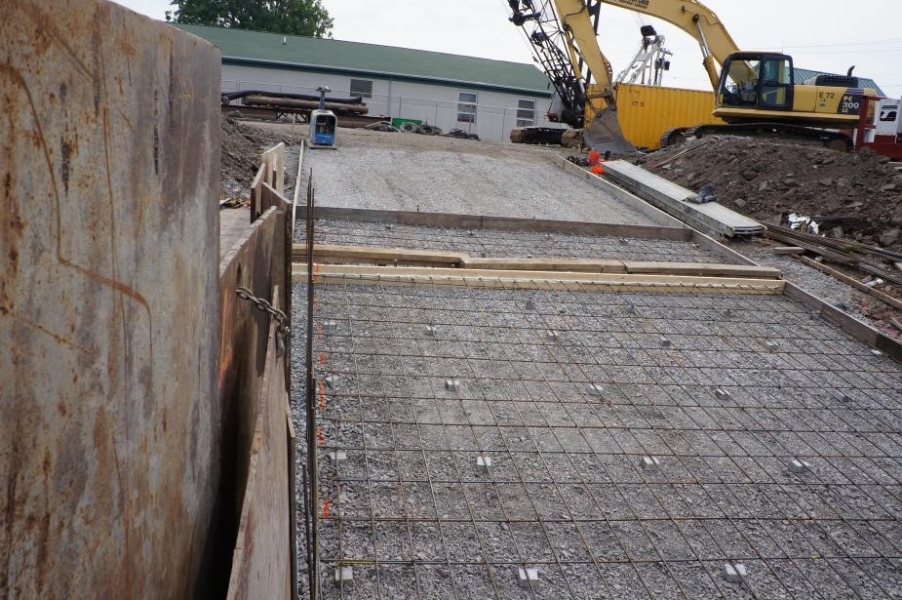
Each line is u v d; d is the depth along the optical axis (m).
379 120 24.59
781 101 17.95
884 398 6.22
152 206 1.49
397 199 11.98
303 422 4.99
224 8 45.88
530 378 6.04
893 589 4.04
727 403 5.93
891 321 8.23
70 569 1.18
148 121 1.44
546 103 35.00
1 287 0.92
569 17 20.39
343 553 3.89
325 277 7.50
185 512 1.89
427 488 4.52
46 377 1.06
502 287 7.96
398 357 6.14
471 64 36.91
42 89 1.00
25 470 1.01
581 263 8.74
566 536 4.21
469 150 17.91
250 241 3.16
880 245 11.04
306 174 13.09
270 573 2.12
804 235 11.01
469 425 5.25
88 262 1.18
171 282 1.65
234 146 13.26
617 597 3.80
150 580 1.60
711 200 12.43
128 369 1.38
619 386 6.06
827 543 4.36
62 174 1.07
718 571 4.06
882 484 4.98
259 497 1.83
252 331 3.34
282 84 32.03
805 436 5.53
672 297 8.27
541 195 13.45
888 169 12.63
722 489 4.79
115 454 1.35
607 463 4.96
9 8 0.90
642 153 20.52
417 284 7.74
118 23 1.25
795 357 6.91
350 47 35.75
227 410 2.63
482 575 3.86
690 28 19.42
